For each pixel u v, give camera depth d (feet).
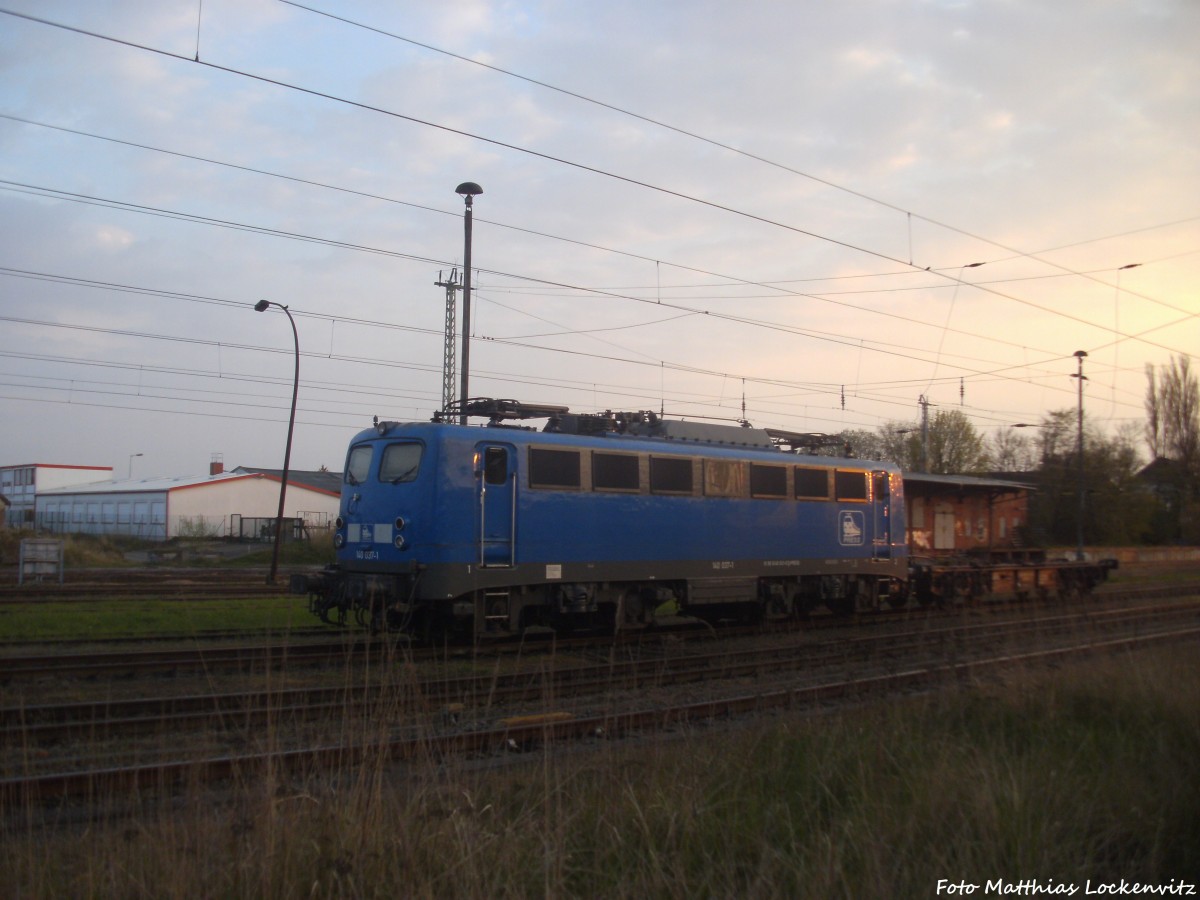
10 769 24.76
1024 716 29.32
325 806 17.63
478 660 46.14
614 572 50.83
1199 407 181.16
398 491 46.06
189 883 15.40
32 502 269.44
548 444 48.96
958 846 18.24
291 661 41.96
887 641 54.29
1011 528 101.30
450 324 95.04
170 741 28.02
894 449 200.03
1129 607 76.79
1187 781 22.97
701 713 33.42
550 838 17.76
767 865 17.30
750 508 58.23
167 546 156.35
